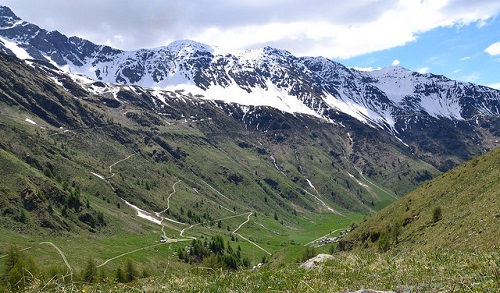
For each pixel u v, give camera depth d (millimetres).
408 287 12484
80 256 142500
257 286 14672
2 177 191500
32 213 177500
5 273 62688
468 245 49250
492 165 91562
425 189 114812
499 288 10445
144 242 191250
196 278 17219
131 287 16141
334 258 21250
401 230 98062
